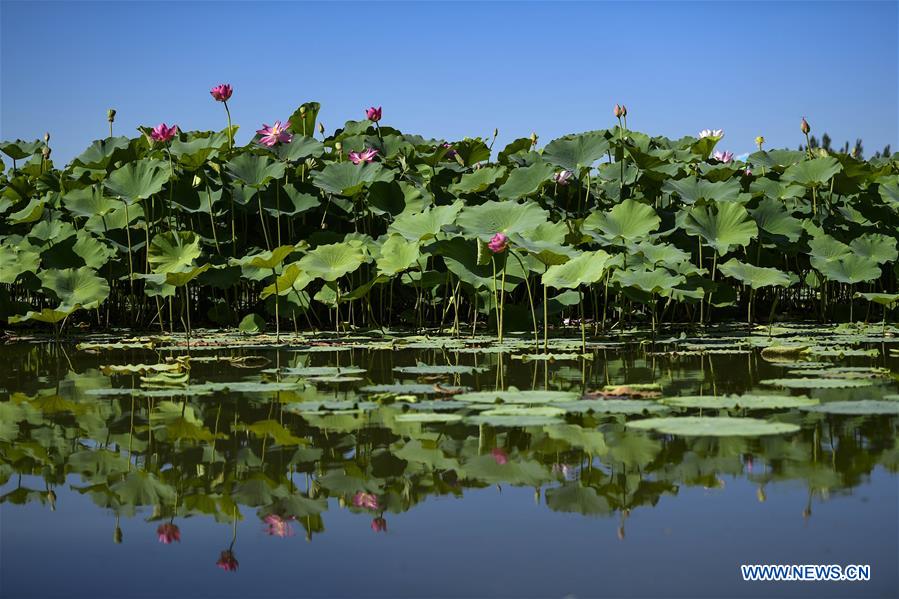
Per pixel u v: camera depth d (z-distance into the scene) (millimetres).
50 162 9062
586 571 1672
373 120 8867
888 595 1544
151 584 1660
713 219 7301
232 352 5707
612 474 2352
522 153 8578
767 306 9180
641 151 8086
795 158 9211
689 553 1757
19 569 1754
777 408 3236
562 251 5395
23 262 7281
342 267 6543
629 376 4242
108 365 5035
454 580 1640
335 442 2818
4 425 3162
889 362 4754
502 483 2301
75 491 2301
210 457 2641
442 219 6660
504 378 4223
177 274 5977
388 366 4809
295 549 1836
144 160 7613
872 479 2240
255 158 7836
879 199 8711
